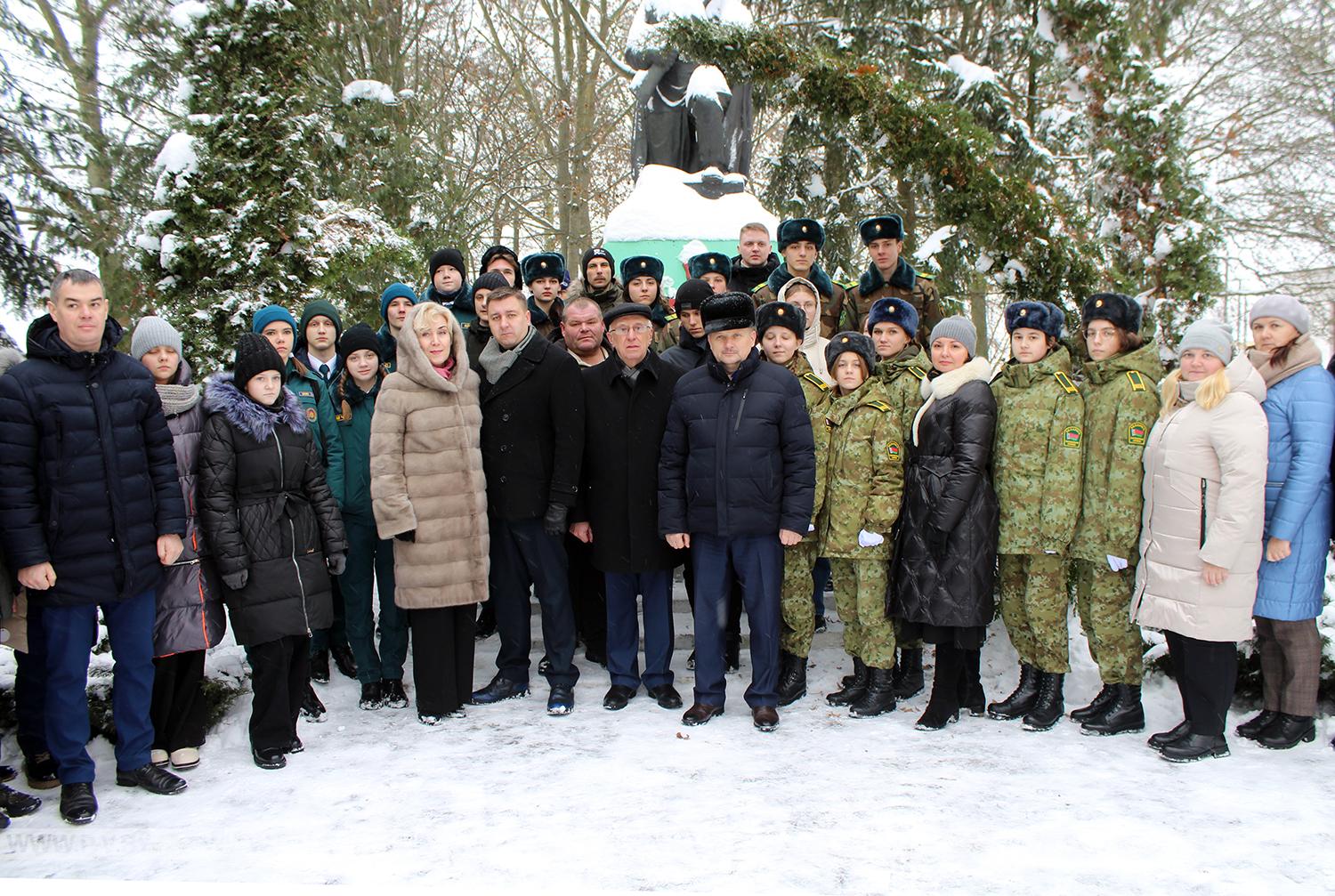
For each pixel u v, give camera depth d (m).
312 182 6.72
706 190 7.85
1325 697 4.04
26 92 9.34
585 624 5.15
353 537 4.54
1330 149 13.34
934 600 4.00
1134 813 3.15
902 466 4.24
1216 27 13.46
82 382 3.38
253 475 3.76
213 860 2.91
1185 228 5.57
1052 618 4.08
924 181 6.03
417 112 12.39
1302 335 3.77
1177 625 3.67
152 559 3.52
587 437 4.45
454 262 5.64
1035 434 4.05
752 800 3.30
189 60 6.39
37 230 9.43
